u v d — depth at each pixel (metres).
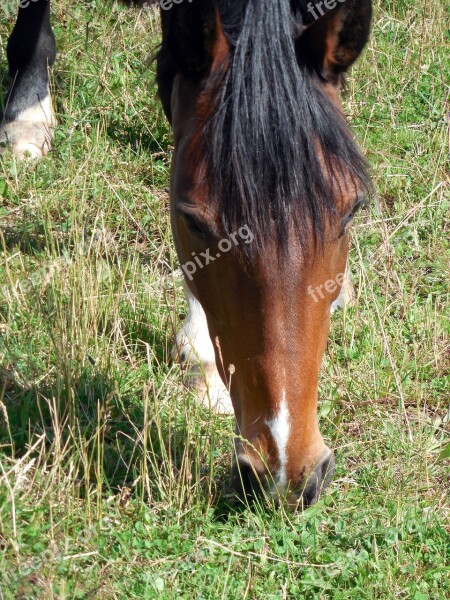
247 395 4.74
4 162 9.16
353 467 6.18
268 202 4.44
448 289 8.17
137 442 5.83
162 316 7.47
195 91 4.97
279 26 4.53
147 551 5.22
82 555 5.06
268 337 4.57
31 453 5.89
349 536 5.46
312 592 5.11
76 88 10.30
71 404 6.03
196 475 5.62
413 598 5.09
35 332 7.04
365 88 10.66
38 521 5.24
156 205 8.99
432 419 6.82
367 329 7.49
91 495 5.52
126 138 9.90
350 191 4.70
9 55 9.41
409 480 6.06
